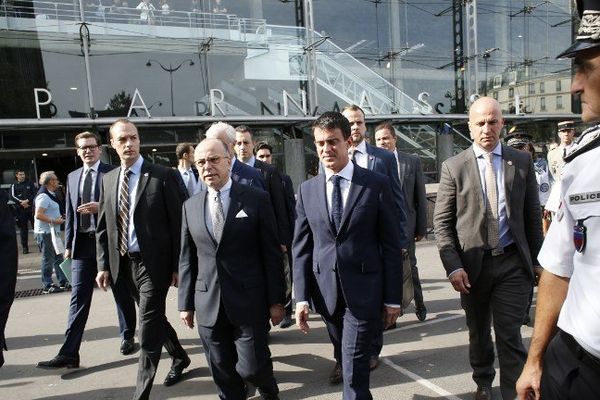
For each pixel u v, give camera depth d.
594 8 1.28
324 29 13.25
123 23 11.08
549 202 3.23
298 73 12.76
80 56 10.79
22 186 10.96
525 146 5.46
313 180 2.94
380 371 3.79
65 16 10.61
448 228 3.09
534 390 1.60
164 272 3.39
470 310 3.10
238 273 2.85
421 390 3.44
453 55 14.83
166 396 3.58
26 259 10.10
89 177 4.44
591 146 1.36
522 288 2.86
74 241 4.26
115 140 3.53
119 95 11.09
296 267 2.95
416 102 14.33
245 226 2.85
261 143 5.94
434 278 6.85
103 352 4.58
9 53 10.30
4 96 10.32
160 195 3.43
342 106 13.38
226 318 2.87
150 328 3.31
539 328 1.61
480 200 2.93
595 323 1.31
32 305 6.48
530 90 15.59
